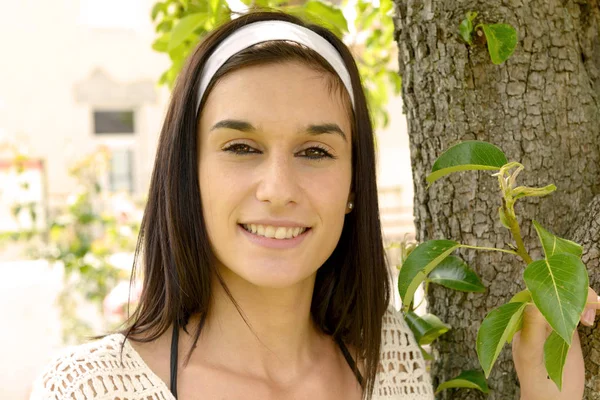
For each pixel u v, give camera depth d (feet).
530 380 4.33
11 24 30.58
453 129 4.81
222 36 4.17
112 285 15.11
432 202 5.01
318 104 4.01
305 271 4.09
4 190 16.96
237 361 4.33
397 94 9.64
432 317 5.00
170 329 4.33
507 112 4.73
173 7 8.19
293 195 3.92
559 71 4.75
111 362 4.00
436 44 4.83
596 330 4.37
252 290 4.28
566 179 4.74
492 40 4.49
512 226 3.96
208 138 4.03
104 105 31.45
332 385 4.56
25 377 15.10
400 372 4.77
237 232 4.03
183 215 4.18
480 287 4.77
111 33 31.48
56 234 15.47
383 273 4.78
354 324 4.72
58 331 17.52
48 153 30.63
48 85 30.86
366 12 9.38
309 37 4.19
